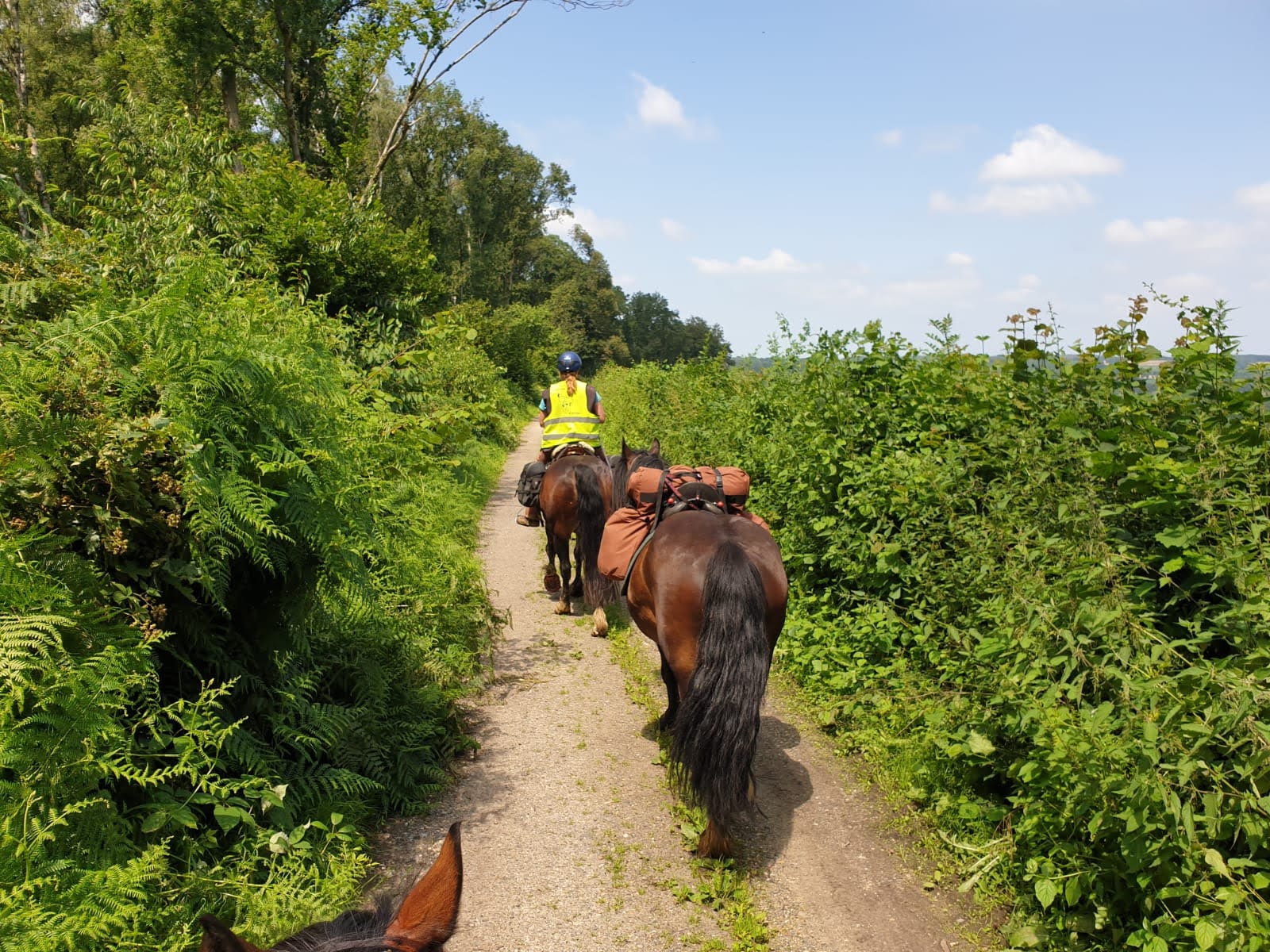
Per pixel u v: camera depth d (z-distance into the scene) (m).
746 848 4.29
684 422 13.61
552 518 8.26
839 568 6.72
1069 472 5.07
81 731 2.50
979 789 4.50
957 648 5.06
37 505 2.81
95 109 11.64
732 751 3.75
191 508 3.08
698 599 4.17
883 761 5.02
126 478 2.92
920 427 6.88
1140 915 3.31
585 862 4.16
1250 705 2.89
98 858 2.54
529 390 38.59
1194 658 3.85
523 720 5.86
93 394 2.96
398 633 5.50
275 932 2.99
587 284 78.44
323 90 27.03
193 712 2.98
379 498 4.51
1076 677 3.85
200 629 3.49
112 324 3.13
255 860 3.31
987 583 4.95
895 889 3.98
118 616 2.95
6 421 2.66
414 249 14.08
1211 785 3.10
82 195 22.03
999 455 5.83
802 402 8.20
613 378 31.88
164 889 2.85
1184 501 4.24
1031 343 5.91
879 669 5.59
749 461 9.36
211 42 22.23
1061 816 3.55
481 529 12.38
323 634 4.81
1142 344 5.43
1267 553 3.62
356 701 4.79
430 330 8.84
